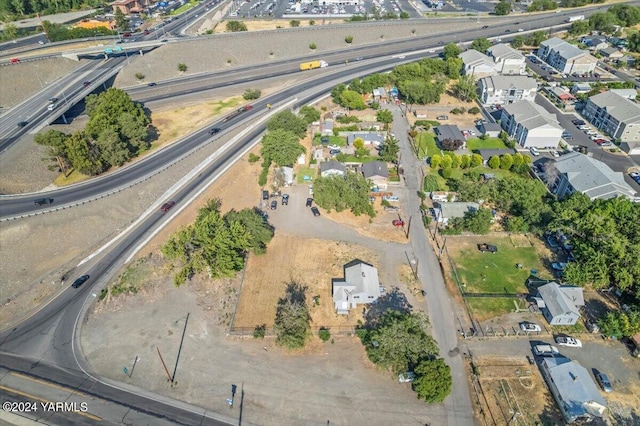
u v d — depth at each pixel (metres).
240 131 139.00
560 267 89.75
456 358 73.56
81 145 110.19
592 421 63.59
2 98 149.12
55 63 171.50
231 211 104.25
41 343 78.12
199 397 68.69
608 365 71.94
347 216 106.88
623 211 94.19
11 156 116.06
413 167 125.06
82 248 98.62
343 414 65.88
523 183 106.25
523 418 64.94
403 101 165.88
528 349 75.12
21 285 89.94
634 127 130.62
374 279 86.56
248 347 76.44
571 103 158.75
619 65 189.88
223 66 196.50
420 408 66.38
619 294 83.38
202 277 90.31
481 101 165.38
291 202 111.56
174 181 116.12
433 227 103.00
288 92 169.75
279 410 66.56
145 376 72.00
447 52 193.00
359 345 76.44
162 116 154.12
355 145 131.50
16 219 96.69
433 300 84.44
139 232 101.88
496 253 95.12
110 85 172.88
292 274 90.75
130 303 85.38
